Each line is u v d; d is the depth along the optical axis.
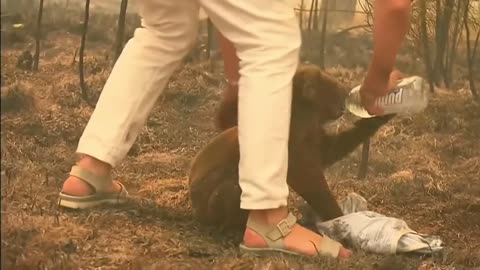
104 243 1.62
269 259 1.63
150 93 1.86
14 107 1.91
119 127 1.83
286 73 1.63
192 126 2.07
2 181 1.41
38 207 1.70
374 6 1.71
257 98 1.61
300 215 1.79
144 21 1.86
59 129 1.99
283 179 1.64
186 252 1.63
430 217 1.90
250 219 1.67
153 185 1.94
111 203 1.85
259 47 1.63
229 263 1.59
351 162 1.99
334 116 1.75
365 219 1.75
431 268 1.66
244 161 1.63
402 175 2.04
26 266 1.45
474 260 1.71
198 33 1.93
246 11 1.62
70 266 1.50
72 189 1.79
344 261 1.64
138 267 1.54
